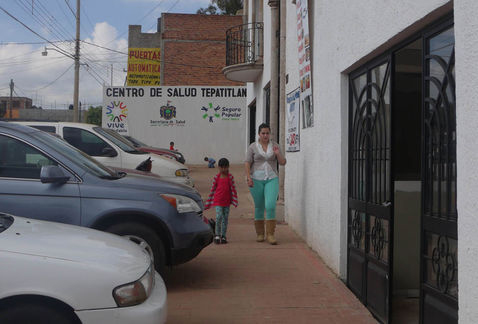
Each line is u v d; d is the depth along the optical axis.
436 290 3.72
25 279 3.06
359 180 5.66
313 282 6.02
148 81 36.62
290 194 9.30
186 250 5.50
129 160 9.77
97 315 3.16
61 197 5.16
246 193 14.88
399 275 5.41
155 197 5.43
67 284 3.13
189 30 33.94
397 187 5.39
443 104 3.69
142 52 36.56
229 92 29.06
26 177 5.19
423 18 3.78
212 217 10.56
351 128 5.96
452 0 3.38
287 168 9.59
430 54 3.95
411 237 5.40
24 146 5.29
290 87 9.13
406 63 5.25
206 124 29.05
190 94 29.02
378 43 4.72
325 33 6.70
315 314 5.02
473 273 2.96
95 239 3.77
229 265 6.76
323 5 6.79
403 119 5.30
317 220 7.19
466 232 3.04
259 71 13.48
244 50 15.16
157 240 5.38
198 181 18.52
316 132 7.23
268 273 6.38
